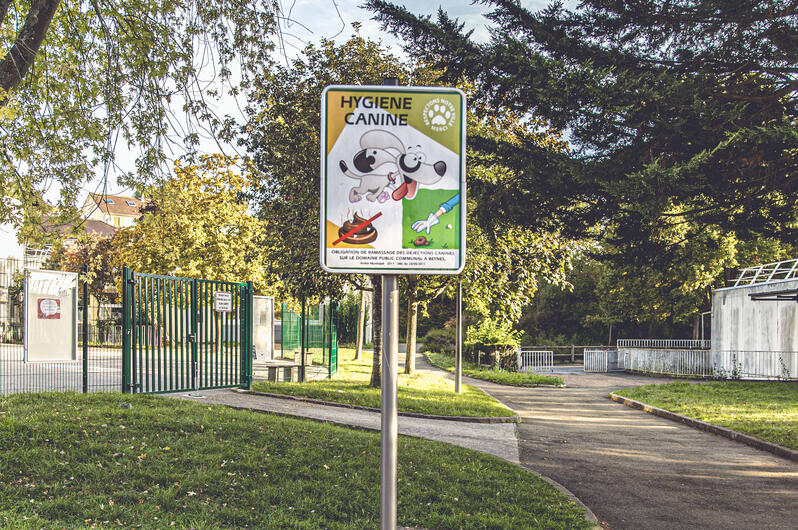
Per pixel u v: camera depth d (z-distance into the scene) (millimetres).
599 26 8320
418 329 56094
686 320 41938
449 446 8836
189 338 12555
